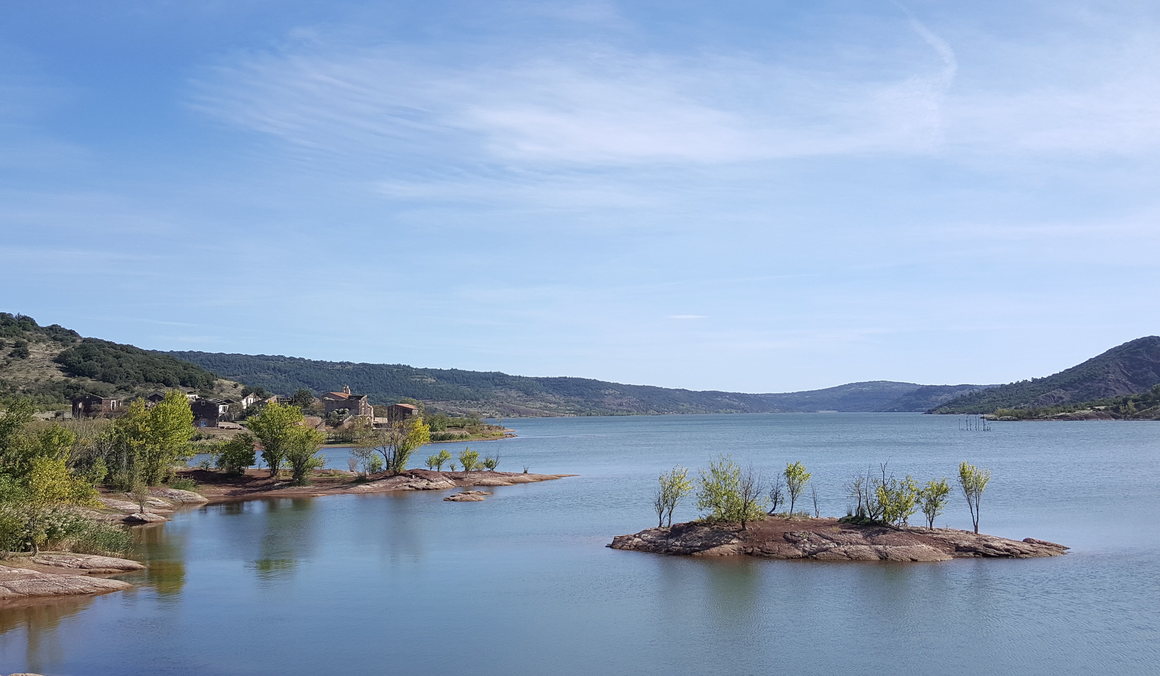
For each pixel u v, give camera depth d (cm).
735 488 5344
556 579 4459
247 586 4319
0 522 4403
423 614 3766
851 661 3095
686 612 3759
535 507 7738
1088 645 3241
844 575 4431
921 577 4350
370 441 10656
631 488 9450
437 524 6631
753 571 4578
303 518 7050
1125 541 5366
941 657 3128
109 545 5056
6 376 18312
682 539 5219
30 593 4034
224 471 9831
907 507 5153
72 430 8125
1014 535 5628
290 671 3016
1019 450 15488
